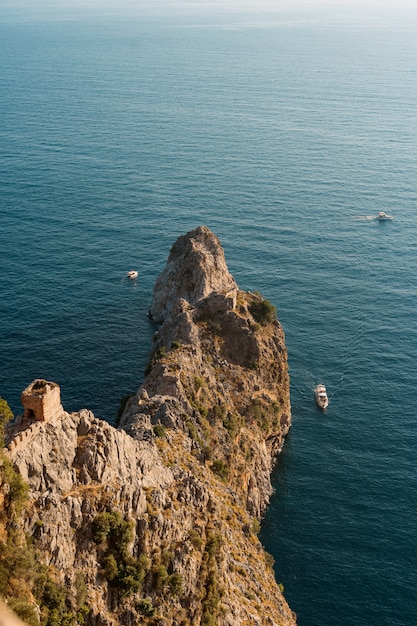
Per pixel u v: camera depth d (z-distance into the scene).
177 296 175.75
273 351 150.12
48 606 64.88
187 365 131.25
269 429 138.25
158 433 106.19
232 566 94.19
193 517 87.25
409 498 127.62
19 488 65.06
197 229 188.25
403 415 148.75
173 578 78.06
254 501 125.25
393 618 106.00
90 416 78.19
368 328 180.88
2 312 179.00
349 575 112.75
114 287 196.00
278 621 95.56
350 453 138.62
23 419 72.12
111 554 73.31
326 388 157.00
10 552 62.78
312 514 124.81
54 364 159.88
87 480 73.69
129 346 168.38
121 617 73.06
